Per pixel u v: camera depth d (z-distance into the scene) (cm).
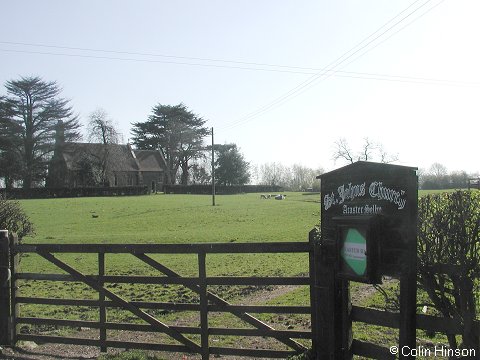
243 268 1833
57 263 831
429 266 562
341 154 6856
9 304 848
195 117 11719
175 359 779
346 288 623
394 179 539
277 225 3744
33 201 6581
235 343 850
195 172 11588
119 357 748
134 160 10994
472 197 554
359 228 559
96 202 6338
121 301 791
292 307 694
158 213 4928
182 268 1870
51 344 870
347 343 621
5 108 8950
